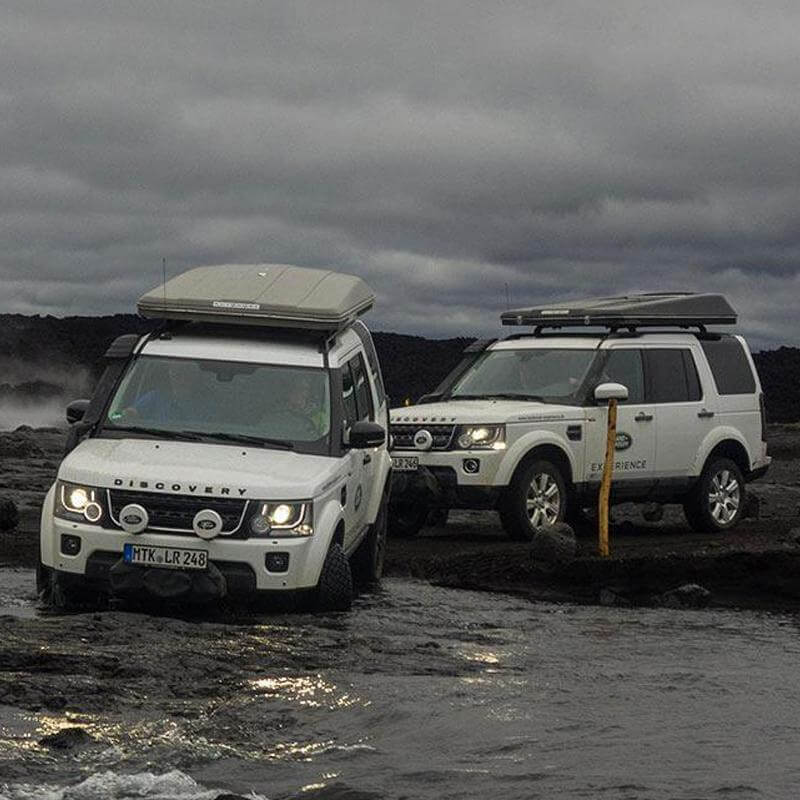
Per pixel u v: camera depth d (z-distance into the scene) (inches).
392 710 348.2
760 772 297.1
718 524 856.3
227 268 611.5
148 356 570.6
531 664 434.3
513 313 876.6
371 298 638.5
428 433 782.5
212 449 532.1
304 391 557.9
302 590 504.1
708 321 871.1
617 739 327.3
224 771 286.7
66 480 513.0
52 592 522.0
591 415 804.6
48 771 279.1
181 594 492.1
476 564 661.3
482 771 292.0
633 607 599.8
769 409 2714.1
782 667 444.5
